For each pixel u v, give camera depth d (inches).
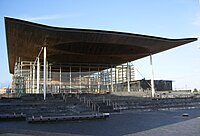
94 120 624.1
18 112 719.7
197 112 836.6
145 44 1155.9
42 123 573.0
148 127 473.7
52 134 401.7
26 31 910.4
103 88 1573.6
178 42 1138.7
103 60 1558.8
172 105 1064.8
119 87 1619.1
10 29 885.2
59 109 785.6
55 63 1518.2
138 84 1662.2
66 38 1017.5
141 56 1476.4
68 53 1323.8
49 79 1466.5
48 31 915.4
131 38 1050.1
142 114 786.2
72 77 1525.6
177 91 1911.9
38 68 1325.0
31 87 1439.5
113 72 1637.6
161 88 2012.8
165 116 700.7
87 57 1444.4
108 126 501.4
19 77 1315.2
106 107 907.4
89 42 1093.1
